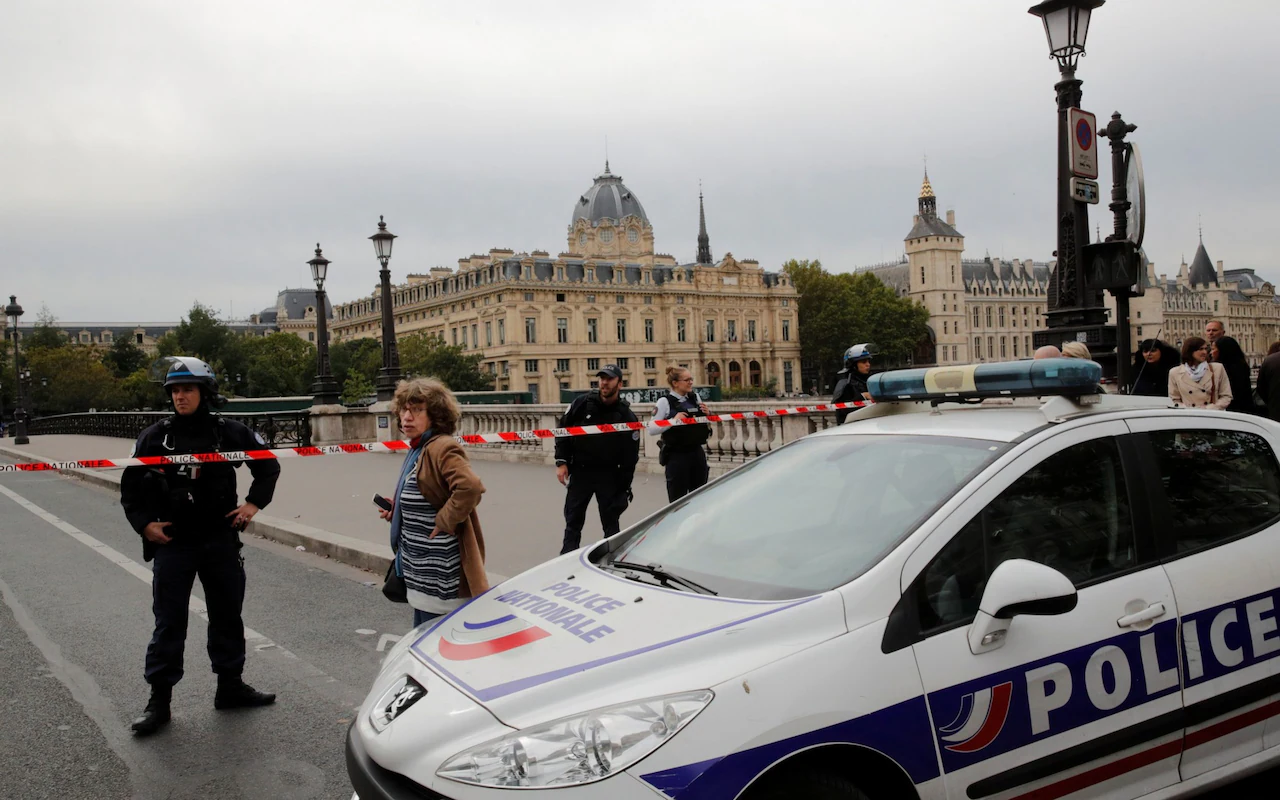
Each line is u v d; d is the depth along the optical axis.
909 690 2.75
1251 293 124.81
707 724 2.52
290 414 26.64
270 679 5.85
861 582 2.90
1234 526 3.65
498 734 2.61
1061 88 8.95
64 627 7.27
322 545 10.47
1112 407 3.70
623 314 126.69
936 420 3.87
